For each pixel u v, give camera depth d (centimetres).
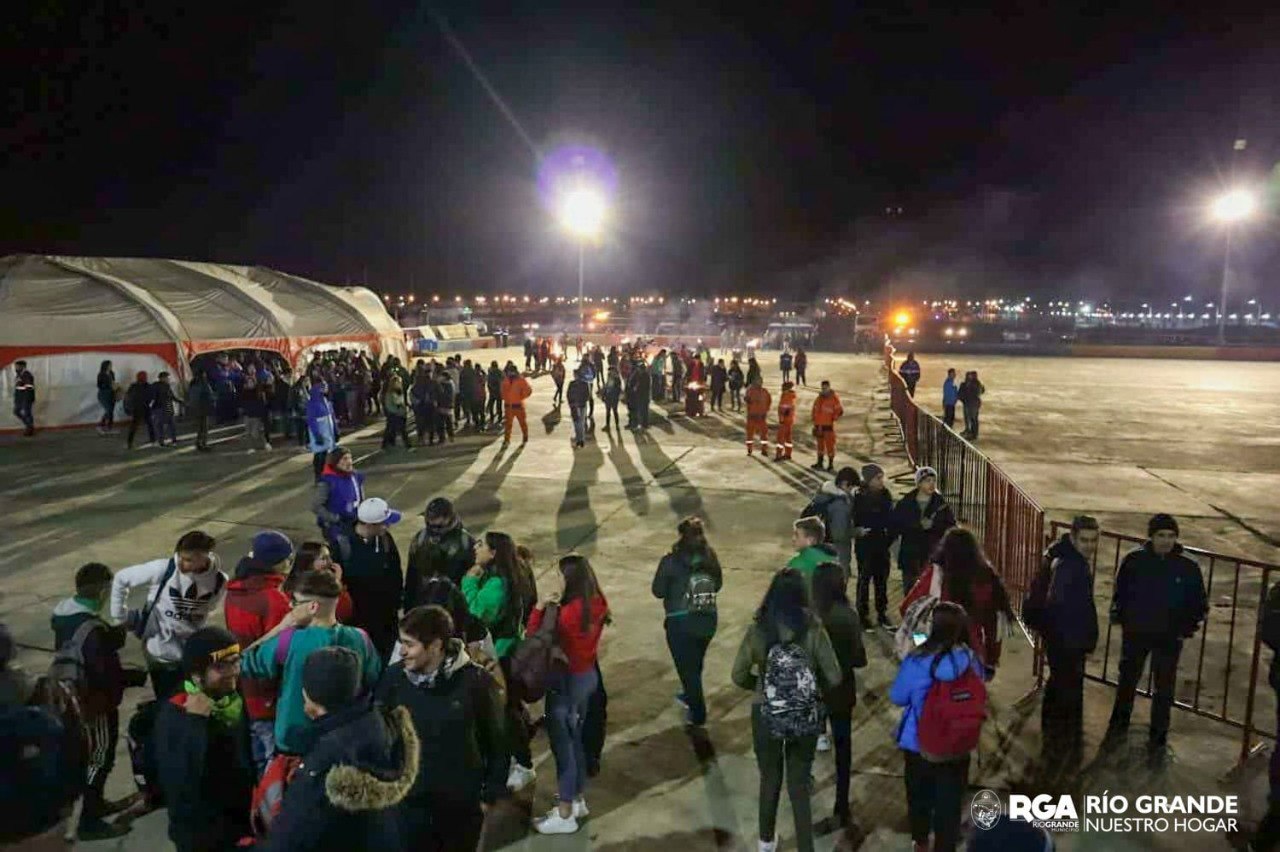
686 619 609
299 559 492
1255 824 510
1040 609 617
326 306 3006
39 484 1462
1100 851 482
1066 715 621
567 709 497
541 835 494
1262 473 1658
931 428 1502
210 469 1602
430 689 366
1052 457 1822
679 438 1980
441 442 1897
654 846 485
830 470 1612
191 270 2620
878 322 6141
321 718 301
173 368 2239
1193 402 2867
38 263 2230
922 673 429
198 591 502
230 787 384
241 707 391
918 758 441
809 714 441
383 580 625
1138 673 608
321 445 1434
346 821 291
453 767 361
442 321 6469
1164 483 1559
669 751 593
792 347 5269
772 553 1067
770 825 458
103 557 1046
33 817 327
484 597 519
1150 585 591
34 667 720
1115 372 4131
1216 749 602
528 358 3700
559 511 1280
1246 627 838
